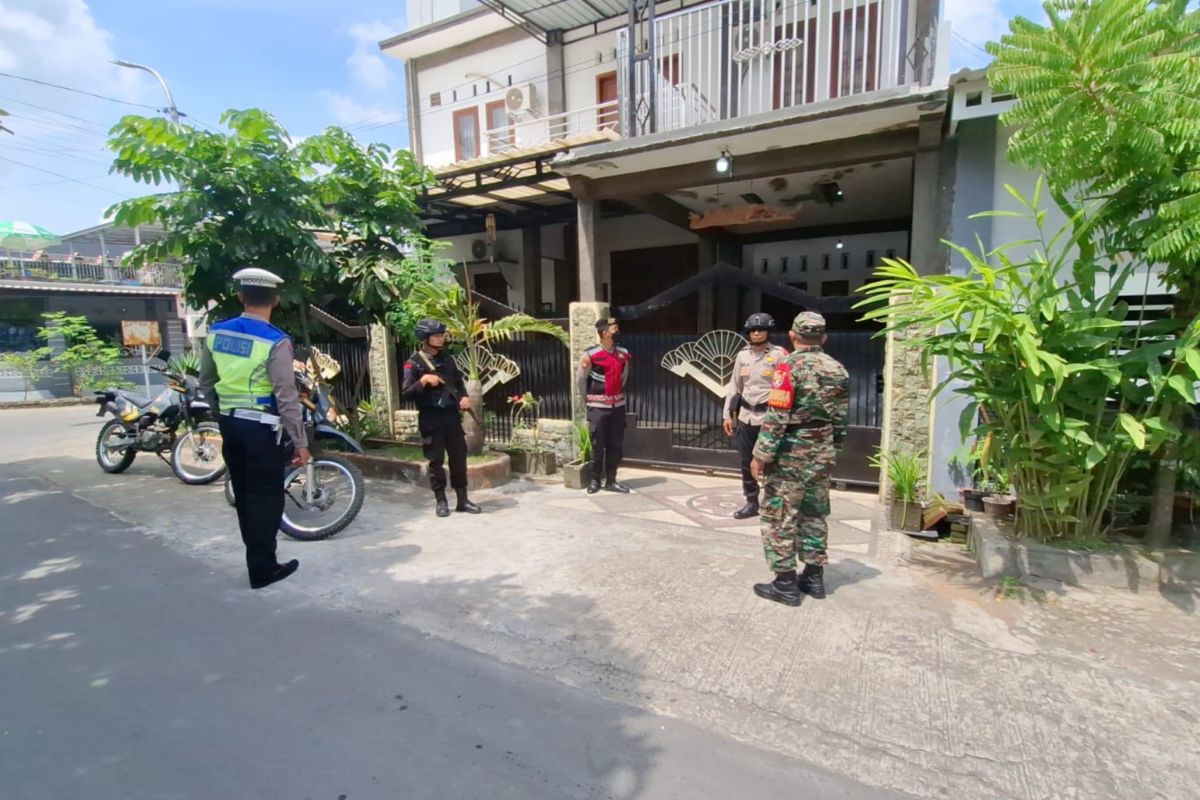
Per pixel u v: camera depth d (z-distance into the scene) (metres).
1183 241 3.25
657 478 7.12
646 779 2.37
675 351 7.25
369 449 7.83
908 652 3.22
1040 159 3.65
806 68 6.64
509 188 9.23
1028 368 3.61
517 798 2.27
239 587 4.22
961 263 5.70
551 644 3.39
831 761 2.46
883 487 5.82
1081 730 2.60
